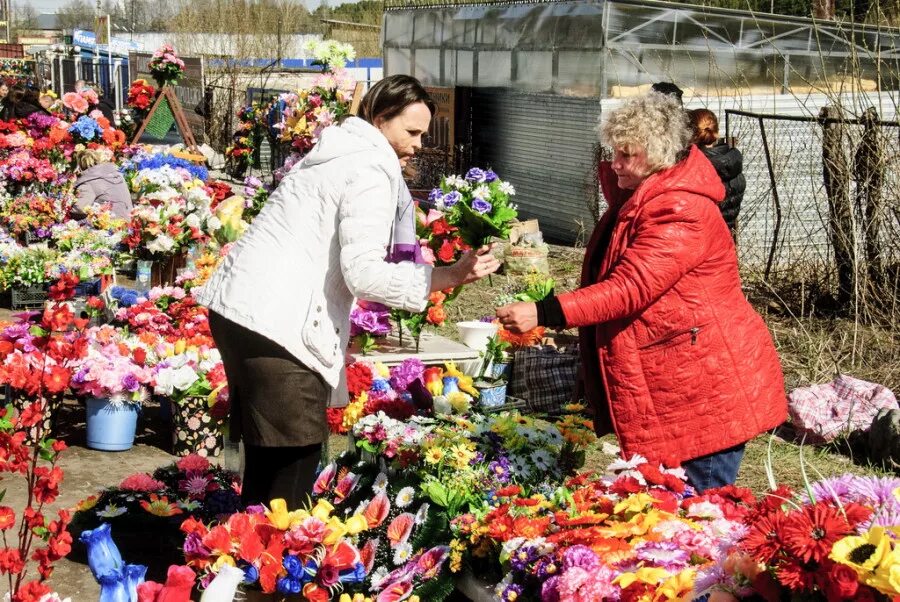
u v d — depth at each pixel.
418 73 16.52
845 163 8.41
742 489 3.31
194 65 22.67
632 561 2.93
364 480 4.24
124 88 25.05
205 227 8.28
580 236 13.25
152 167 9.87
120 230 9.03
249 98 21.80
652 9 12.55
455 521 3.64
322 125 9.21
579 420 4.27
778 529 2.28
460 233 4.98
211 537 3.31
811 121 9.00
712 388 3.51
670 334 3.48
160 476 4.59
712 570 2.61
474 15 14.95
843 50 13.27
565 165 13.59
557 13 13.20
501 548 3.43
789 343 7.92
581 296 3.39
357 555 3.47
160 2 34.38
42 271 8.62
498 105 15.06
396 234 3.65
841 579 2.12
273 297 3.30
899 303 7.92
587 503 3.27
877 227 8.11
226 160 20.17
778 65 13.17
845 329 7.89
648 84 12.80
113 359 5.52
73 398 6.37
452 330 8.37
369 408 4.55
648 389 3.53
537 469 4.10
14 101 13.22
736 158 6.21
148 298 7.00
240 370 3.40
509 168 14.95
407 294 3.26
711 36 12.91
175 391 5.43
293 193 3.39
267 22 29.34
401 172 3.65
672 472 3.40
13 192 11.66
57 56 34.22
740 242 10.96
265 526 3.34
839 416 6.12
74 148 12.10
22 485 4.89
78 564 4.08
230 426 3.57
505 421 4.27
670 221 3.39
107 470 5.23
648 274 3.37
